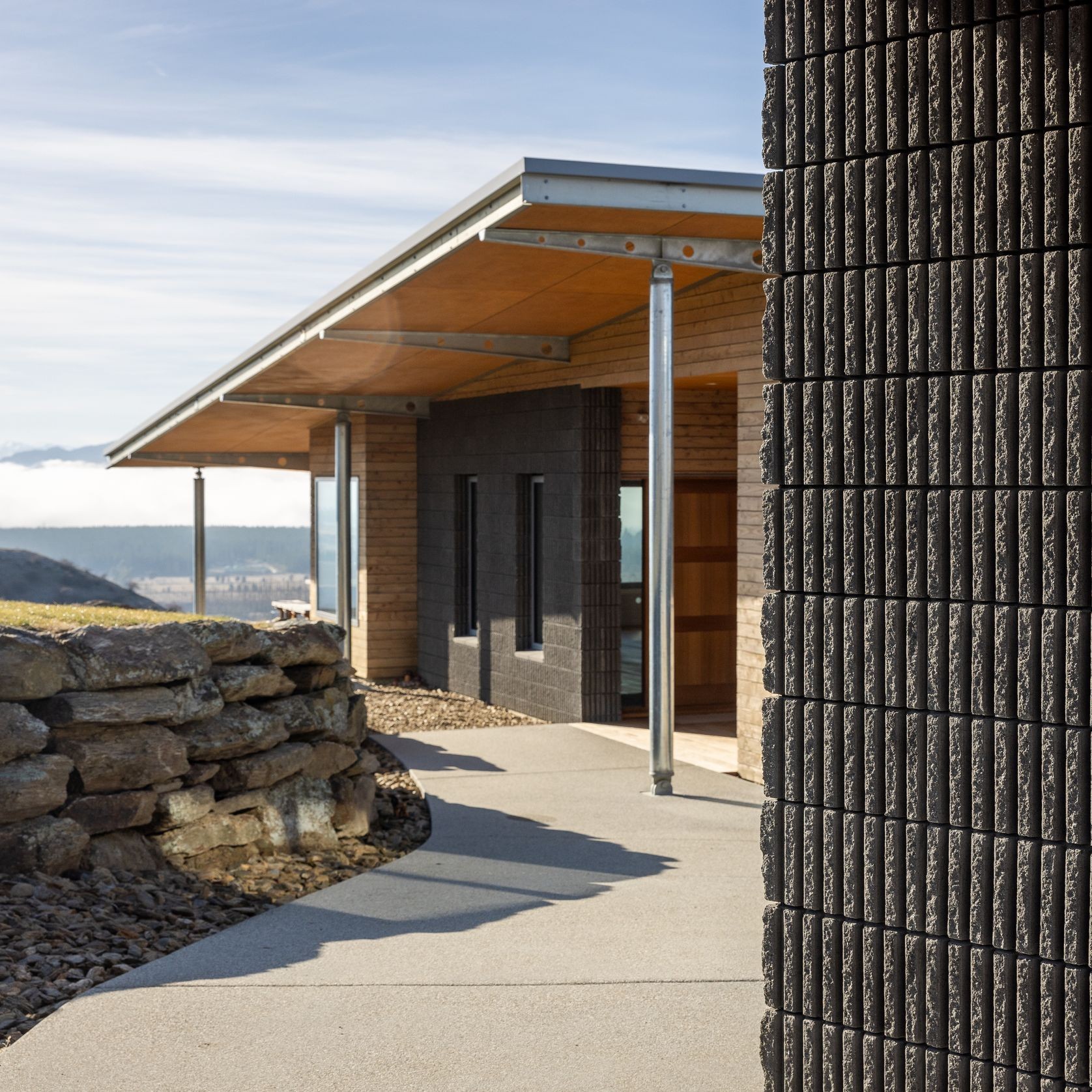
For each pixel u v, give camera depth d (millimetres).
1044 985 2590
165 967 5160
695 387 11898
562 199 7547
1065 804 2566
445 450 15258
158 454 21203
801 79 2910
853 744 2857
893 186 2771
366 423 16250
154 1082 4008
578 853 7379
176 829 6961
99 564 179375
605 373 11766
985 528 2662
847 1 2822
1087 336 2527
